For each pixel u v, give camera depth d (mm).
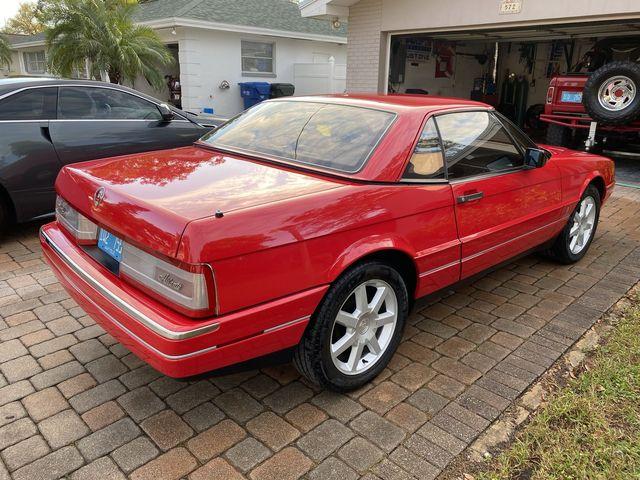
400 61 13297
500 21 8656
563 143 9594
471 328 3625
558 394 2879
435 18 9430
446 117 3223
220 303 2146
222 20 14672
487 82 16109
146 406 2715
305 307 2441
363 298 2762
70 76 12781
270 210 2291
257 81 16422
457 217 3160
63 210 3074
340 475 2289
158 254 2205
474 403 2807
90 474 2262
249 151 3230
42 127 5016
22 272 4371
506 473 2307
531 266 4824
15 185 4867
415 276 3043
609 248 5355
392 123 2973
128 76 12547
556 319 3779
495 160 3588
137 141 5723
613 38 9570
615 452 2439
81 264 2662
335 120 3197
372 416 2686
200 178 2717
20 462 2312
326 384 2727
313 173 2816
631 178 8633
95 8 12000
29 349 3211
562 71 14977
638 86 7762
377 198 2680
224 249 2119
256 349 2346
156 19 14273
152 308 2219
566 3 7855
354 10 10586
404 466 2352
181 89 15000
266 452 2414
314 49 17750
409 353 3291
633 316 3779
